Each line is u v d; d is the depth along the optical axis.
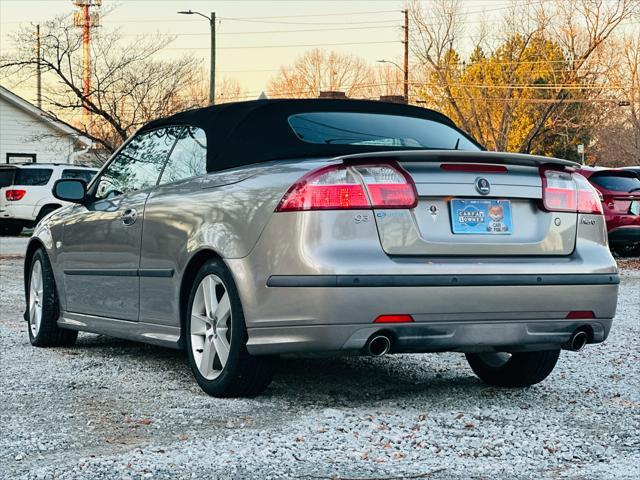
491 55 55.31
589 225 5.51
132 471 4.09
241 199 5.34
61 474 4.04
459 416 5.16
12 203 28.92
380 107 6.28
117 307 6.64
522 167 5.32
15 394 5.70
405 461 4.30
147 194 6.38
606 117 60.47
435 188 5.07
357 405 5.45
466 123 55.47
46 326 7.57
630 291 13.20
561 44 53.78
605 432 4.90
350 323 4.89
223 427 4.89
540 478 4.07
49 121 40.62
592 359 7.31
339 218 4.93
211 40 43.34
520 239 5.27
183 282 5.81
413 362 7.01
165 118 6.64
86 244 7.01
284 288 4.98
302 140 5.72
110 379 6.19
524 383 6.05
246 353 5.32
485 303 5.10
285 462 4.25
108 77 30.77
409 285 4.93
